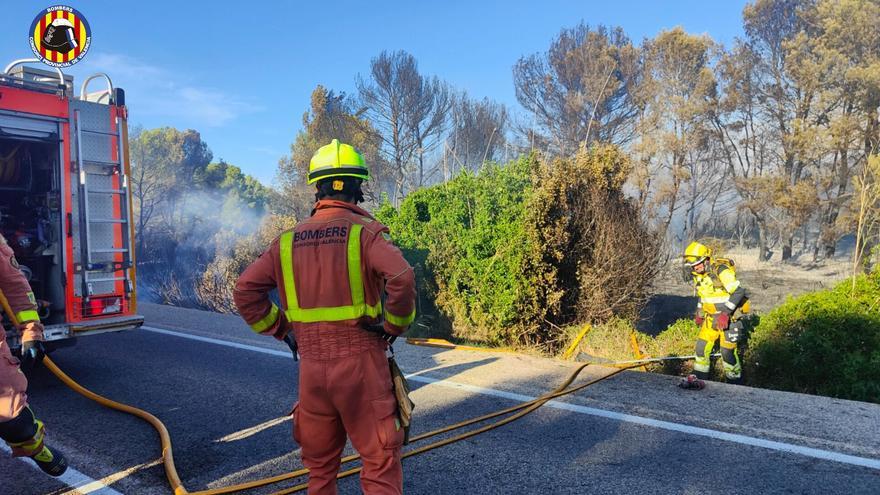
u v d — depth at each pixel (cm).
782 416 492
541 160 1015
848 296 843
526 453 425
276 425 496
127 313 666
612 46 3453
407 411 268
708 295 682
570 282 952
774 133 3409
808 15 3162
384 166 3381
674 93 3350
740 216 3756
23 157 660
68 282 620
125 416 525
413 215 1288
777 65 3303
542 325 926
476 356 718
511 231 964
